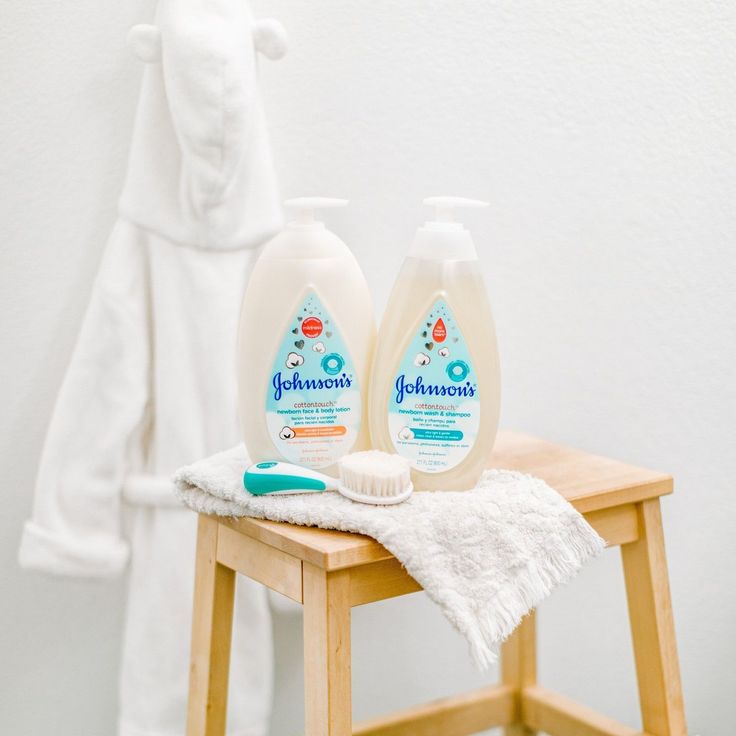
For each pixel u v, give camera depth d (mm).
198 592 839
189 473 767
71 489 941
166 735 985
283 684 1108
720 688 1241
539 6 1038
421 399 729
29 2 921
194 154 850
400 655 1160
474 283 726
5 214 948
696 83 1090
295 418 736
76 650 1046
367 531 668
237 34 846
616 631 1223
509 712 1146
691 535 1191
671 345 1143
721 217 1127
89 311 930
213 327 921
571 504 755
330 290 729
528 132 1061
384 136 1024
